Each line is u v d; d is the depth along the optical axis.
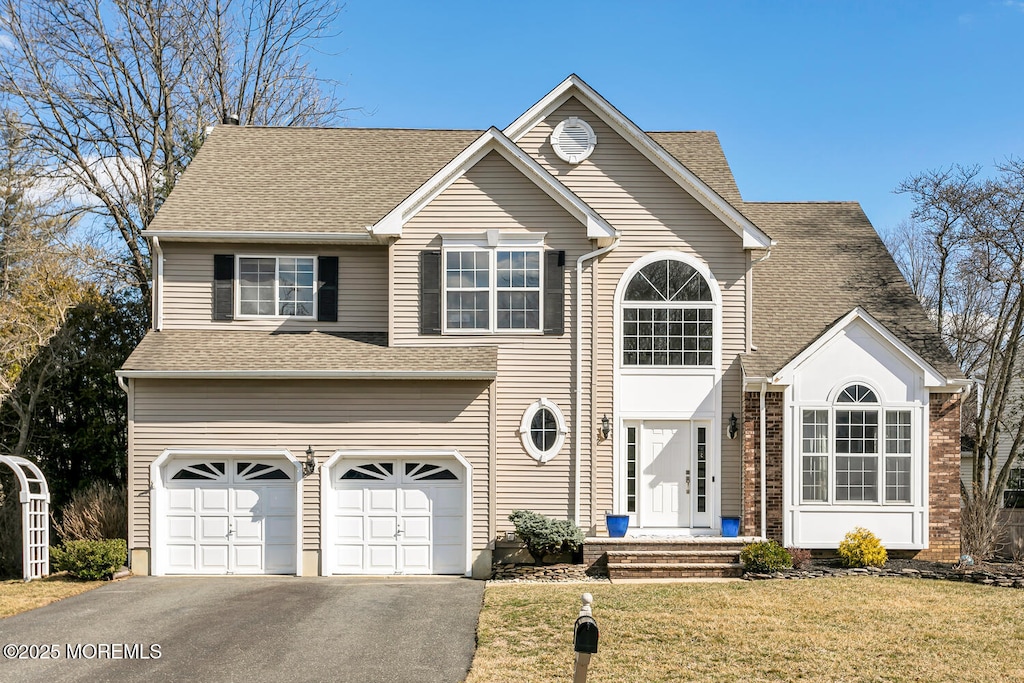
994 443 25.55
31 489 23.78
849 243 23.62
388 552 19.06
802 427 19.41
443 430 19.03
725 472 19.77
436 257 19.75
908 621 13.87
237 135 24.55
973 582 16.88
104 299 26.80
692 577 17.91
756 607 14.75
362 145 24.52
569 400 19.55
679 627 13.48
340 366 18.84
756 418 19.55
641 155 20.33
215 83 33.88
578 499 19.33
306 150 24.14
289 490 19.14
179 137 32.81
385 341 20.06
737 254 20.11
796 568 18.16
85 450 25.05
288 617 14.44
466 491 18.98
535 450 19.34
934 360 19.95
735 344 20.00
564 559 19.09
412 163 23.73
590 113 20.52
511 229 19.73
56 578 18.39
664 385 19.88
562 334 19.61
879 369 19.44
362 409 19.03
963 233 25.14
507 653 12.21
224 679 11.27
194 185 22.09
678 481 19.83
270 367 18.77
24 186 28.73
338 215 21.30
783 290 21.97
